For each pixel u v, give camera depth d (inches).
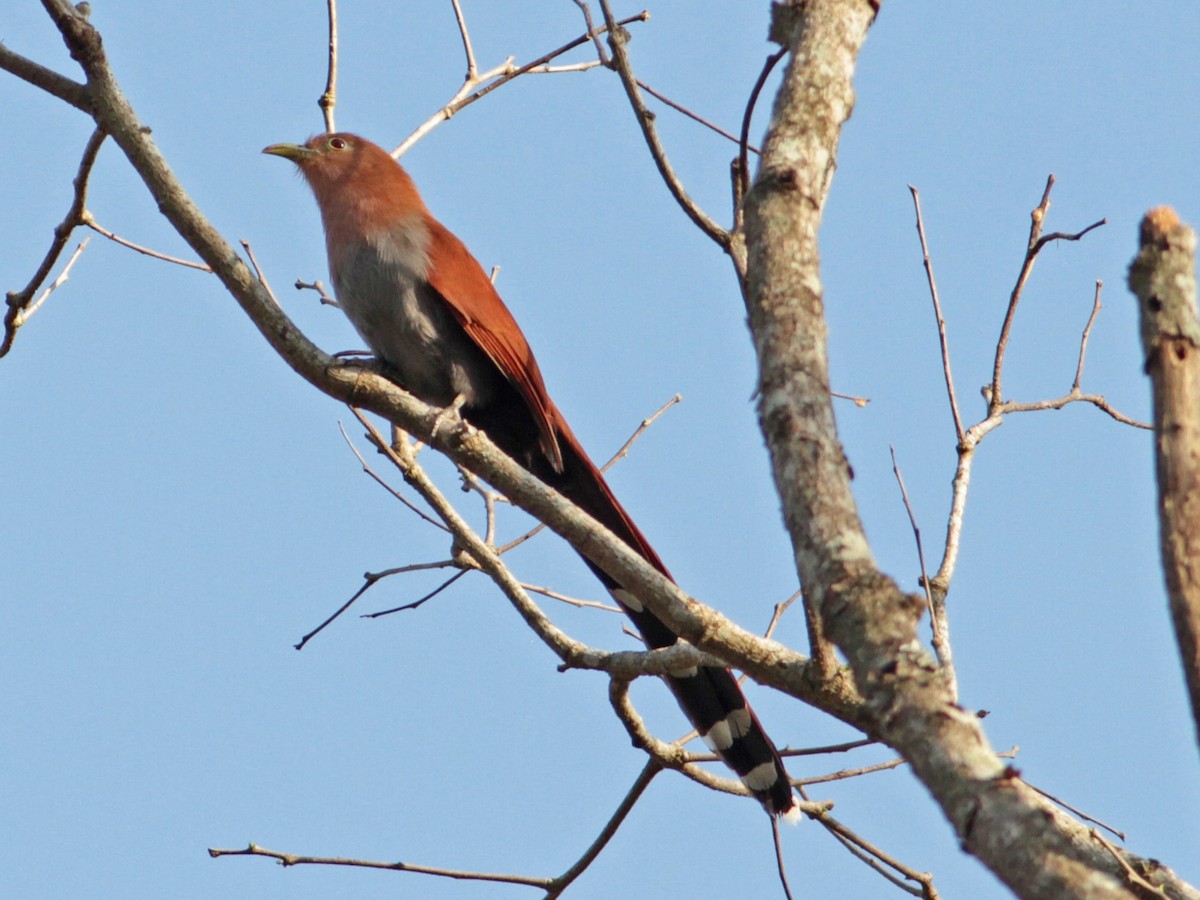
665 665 391.5
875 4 306.3
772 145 281.6
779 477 245.9
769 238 267.4
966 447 397.4
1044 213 410.3
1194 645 205.0
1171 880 344.2
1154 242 220.4
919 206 418.3
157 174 390.9
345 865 426.0
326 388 391.9
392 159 503.8
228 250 393.7
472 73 513.0
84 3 393.7
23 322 434.6
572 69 515.8
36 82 397.4
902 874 410.0
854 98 295.9
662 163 384.8
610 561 349.4
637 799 427.8
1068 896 184.7
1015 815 193.8
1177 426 212.5
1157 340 216.2
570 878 426.3
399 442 451.8
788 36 323.3
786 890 409.4
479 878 426.9
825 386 251.8
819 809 423.2
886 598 225.5
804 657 339.9
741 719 431.2
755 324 261.4
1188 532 209.0
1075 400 425.1
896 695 214.1
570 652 417.4
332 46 500.4
